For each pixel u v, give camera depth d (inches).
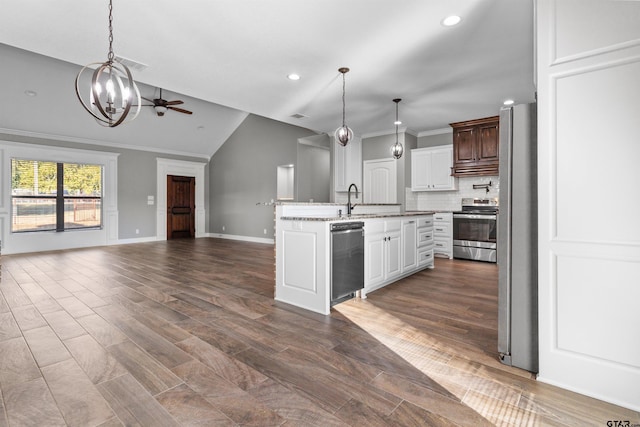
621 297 60.5
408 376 70.3
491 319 105.3
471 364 75.8
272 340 88.5
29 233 248.8
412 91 166.9
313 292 113.7
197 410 57.7
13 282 151.3
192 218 365.4
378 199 261.6
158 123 296.8
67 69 214.8
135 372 70.6
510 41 116.1
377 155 262.5
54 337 88.7
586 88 63.0
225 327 97.4
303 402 60.5
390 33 110.9
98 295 130.0
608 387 61.5
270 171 319.6
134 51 123.7
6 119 230.7
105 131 279.4
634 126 59.1
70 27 106.3
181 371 71.3
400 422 55.0
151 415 56.1
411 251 164.9
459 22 104.0
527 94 170.9
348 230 119.9
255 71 142.0
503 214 75.7
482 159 216.4
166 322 101.0
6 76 205.5
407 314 110.2
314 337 90.8
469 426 54.2
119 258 220.4
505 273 75.5
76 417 55.2
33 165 253.0
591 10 62.2
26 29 107.5
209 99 180.4
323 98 177.8
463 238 218.1
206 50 123.0
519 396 63.0
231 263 203.3
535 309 72.1
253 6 95.9
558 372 66.7
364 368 73.6
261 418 55.7
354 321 103.5
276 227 126.7
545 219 67.6
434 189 238.7
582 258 64.0
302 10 98.0
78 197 277.1
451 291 139.1
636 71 58.5
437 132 251.8
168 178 342.0
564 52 65.1
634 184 59.2
